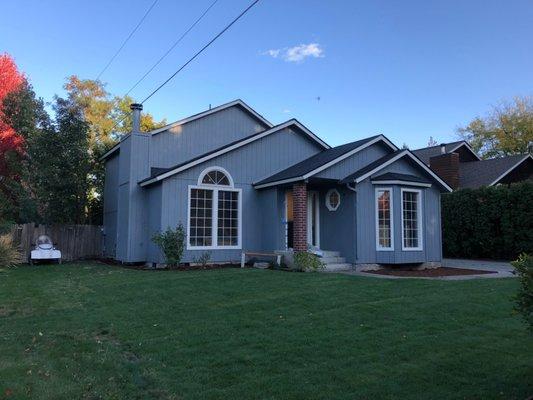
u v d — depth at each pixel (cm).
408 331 727
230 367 586
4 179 2358
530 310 467
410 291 1022
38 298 1052
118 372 578
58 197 2109
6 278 1373
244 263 1656
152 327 785
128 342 704
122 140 1897
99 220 2559
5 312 926
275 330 741
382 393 499
